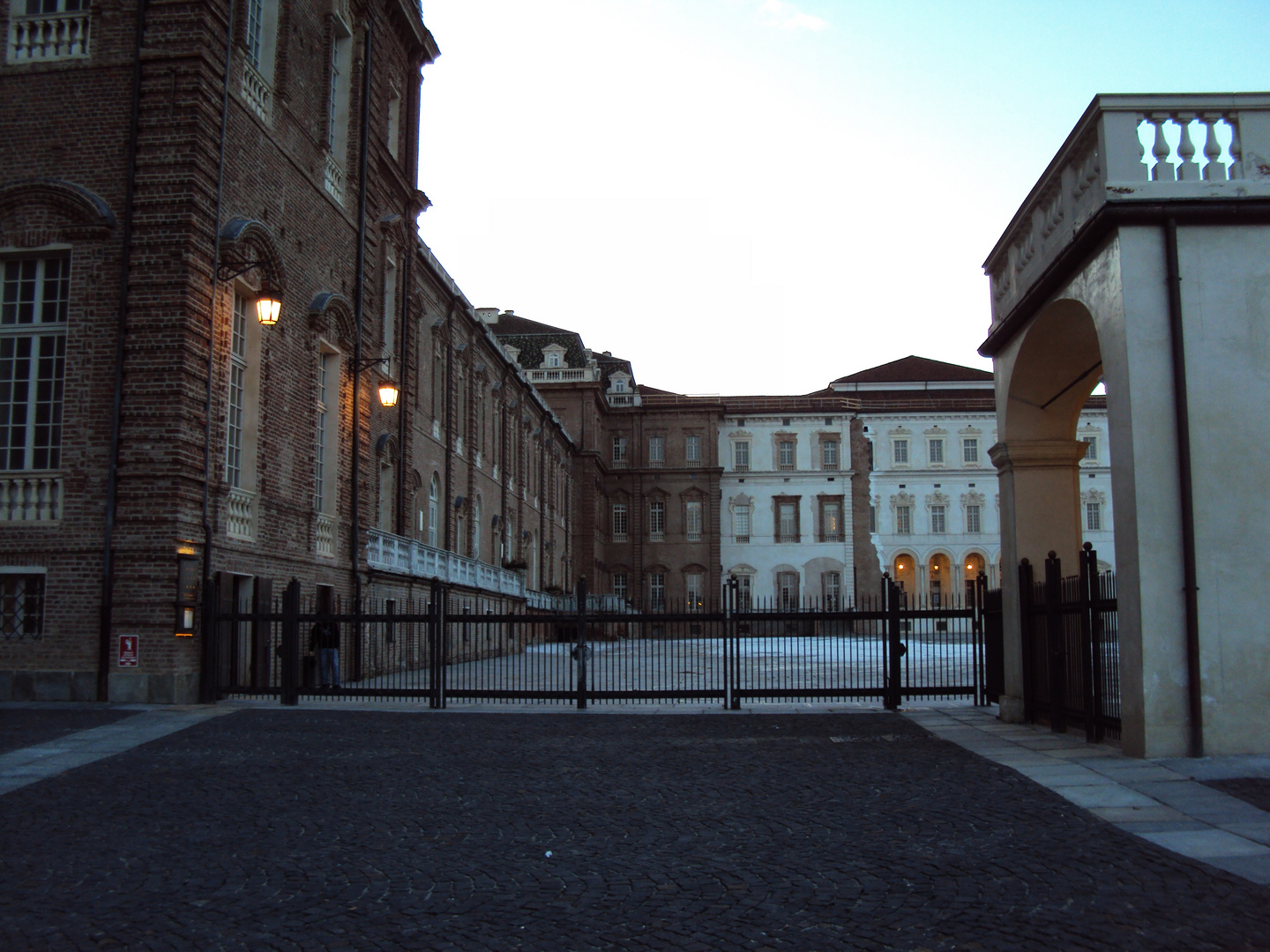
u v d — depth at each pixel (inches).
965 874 320.5
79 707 722.8
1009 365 706.8
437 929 277.9
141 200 777.6
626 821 402.9
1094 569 576.4
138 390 762.2
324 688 787.4
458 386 1894.7
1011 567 717.9
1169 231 525.3
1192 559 507.2
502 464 2253.9
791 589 3555.6
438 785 473.7
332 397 1077.8
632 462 3597.4
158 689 748.6
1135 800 420.8
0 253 784.9
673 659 1407.5
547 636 2053.4
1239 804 406.3
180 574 753.0
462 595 1561.3
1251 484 515.8
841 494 3597.4
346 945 266.8
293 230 967.0
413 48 1385.3
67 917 290.0
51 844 367.9
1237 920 272.2
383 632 1149.1
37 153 796.0
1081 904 288.7
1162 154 536.1
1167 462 514.9
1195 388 521.0
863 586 3550.7
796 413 3629.4
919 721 713.6
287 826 394.9
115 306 774.5
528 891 311.0
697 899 301.3
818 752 571.8
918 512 3624.5
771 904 295.6
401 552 1275.8
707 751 576.4
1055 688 629.6
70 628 754.8
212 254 802.2
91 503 759.7
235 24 859.4
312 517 997.8
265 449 900.6
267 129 910.4
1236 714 504.4
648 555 3548.2
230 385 857.5
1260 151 536.7
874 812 413.1
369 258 1194.6
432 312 1673.2
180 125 783.7
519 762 536.7
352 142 1142.3
